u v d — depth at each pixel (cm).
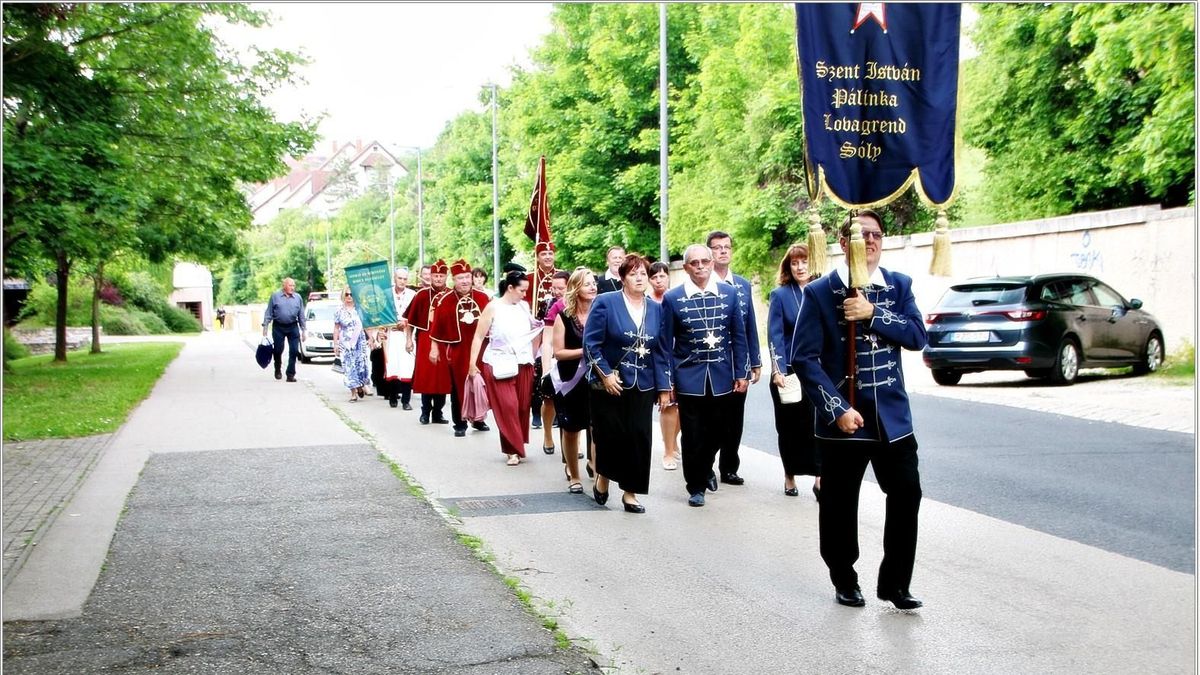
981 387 1686
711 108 3002
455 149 6222
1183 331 1831
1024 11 2312
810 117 589
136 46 2016
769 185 2792
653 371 820
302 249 10244
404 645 512
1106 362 1705
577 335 921
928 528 750
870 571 653
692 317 852
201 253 3281
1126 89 2153
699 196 2894
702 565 666
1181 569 642
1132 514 786
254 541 725
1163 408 1358
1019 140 2420
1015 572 639
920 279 2536
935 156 604
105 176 1823
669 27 3666
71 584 621
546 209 1269
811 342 564
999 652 503
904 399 561
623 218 3781
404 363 1623
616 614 566
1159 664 486
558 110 4006
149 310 7775
